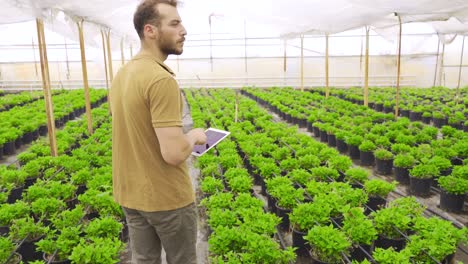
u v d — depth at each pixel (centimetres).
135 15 310
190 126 1560
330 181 799
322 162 938
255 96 2453
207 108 1748
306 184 727
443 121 1587
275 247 476
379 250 468
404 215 583
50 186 739
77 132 1262
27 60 3028
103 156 973
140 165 315
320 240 492
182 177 329
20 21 1232
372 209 726
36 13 894
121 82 318
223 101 1956
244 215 556
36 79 3059
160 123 288
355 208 573
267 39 3066
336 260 495
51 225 643
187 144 300
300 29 2153
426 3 1162
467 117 1592
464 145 986
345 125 1305
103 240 524
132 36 2314
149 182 315
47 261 515
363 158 1100
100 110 1653
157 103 288
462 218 742
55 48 3003
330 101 1973
